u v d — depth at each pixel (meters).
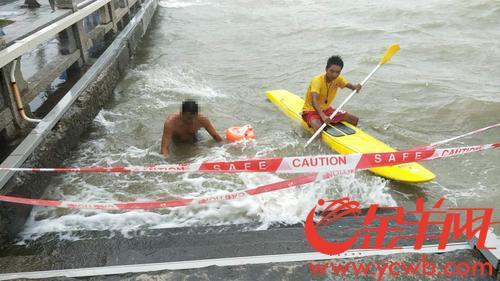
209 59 8.45
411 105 6.06
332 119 5.15
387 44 9.09
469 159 4.63
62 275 2.62
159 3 14.76
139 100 6.30
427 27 10.31
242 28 10.96
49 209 3.76
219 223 3.45
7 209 3.28
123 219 3.54
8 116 4.04
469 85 6.77
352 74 7.38
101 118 5.68
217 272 2.56
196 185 4.09
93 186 4.13
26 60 6.33
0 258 2.90
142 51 9.03
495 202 3.88
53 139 4.30
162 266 2.65
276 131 5.36
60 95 5.40
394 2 12.96
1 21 6.14
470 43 8.85
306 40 9.66
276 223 3.40
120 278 2.56
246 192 3.03
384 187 4.12
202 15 12.70
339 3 13.54
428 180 4.05
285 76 7.43
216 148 4.84
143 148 4.91
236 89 6.82
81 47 6.22
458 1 12.32
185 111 4.57
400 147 4.98
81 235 3.33
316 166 2.82
